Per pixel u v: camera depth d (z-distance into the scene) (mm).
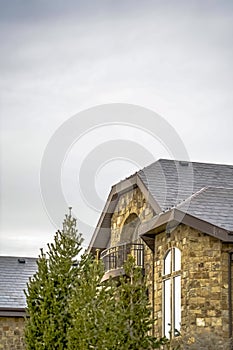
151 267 22500
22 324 29469
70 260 18391
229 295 19578
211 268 19828
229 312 19484
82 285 16500
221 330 19359
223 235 19469
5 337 29172
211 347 18641
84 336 15820
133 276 16031
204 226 19766
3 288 30562
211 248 19922
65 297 18078
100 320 15766
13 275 31703
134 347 15539
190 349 18703
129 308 15680
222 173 24922
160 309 21578
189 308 19875
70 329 16531
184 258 20406
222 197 21469
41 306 18062
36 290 18406
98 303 16031
